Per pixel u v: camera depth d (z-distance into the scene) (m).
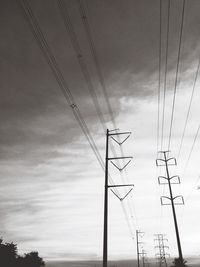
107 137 26.75
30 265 59.72
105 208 24.27
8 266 56.72
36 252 62.81
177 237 37.94
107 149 26.55
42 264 62.50
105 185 25.23
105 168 25.92
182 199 40.56
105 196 24.81
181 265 35.97
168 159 43.66
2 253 57.56
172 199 40.69
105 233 23.23
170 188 41.50
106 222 23.69
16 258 59.94
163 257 81.62
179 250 37.00
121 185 24.89
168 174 42.66
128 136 26.61
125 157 26.38
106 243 22.84
